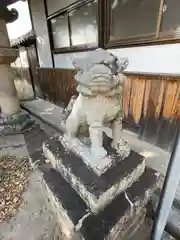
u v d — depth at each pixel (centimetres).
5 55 310
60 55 479
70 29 406
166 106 244
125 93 302
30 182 240
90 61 91
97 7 301
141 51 267
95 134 128
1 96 353
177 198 174
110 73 92
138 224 155
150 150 266
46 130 379
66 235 146
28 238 168
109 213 125
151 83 254
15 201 211
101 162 135
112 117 126
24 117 377
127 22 272
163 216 142
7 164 279
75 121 134
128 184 141
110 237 115
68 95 468
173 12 209
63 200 136
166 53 235
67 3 376
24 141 335
